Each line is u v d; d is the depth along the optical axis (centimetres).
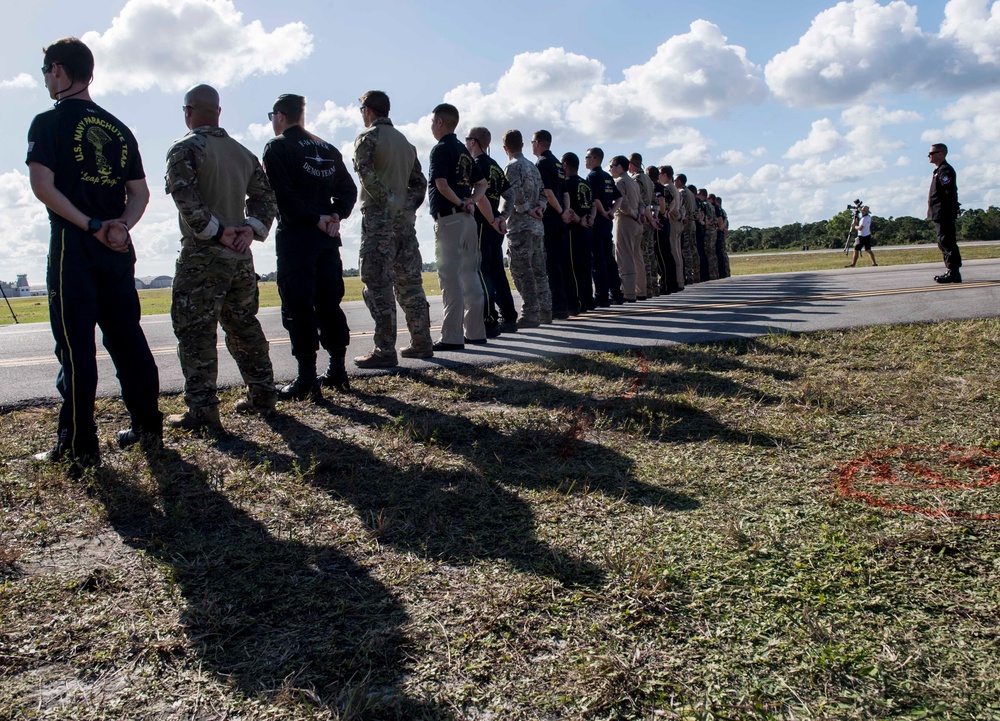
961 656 183
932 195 1120
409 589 225
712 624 201
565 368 539
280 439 384
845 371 504
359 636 200
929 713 164
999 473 305
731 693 172
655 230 1220
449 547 253
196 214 371
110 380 522
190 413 400
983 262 1839
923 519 262
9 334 916
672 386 471
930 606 207
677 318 849
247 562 245
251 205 423
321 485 316
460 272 645
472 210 658
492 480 316
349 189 492
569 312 923
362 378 525
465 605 214
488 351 630
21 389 506
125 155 357
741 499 288
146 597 224
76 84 343
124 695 178
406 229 568
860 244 2181
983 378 464
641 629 199
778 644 190
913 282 1217
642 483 309
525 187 783
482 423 402
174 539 265
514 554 246
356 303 1380
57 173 332
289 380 527
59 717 170
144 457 351
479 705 171
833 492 292
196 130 388
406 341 761
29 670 189
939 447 341
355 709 168
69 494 308
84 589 230
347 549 254
